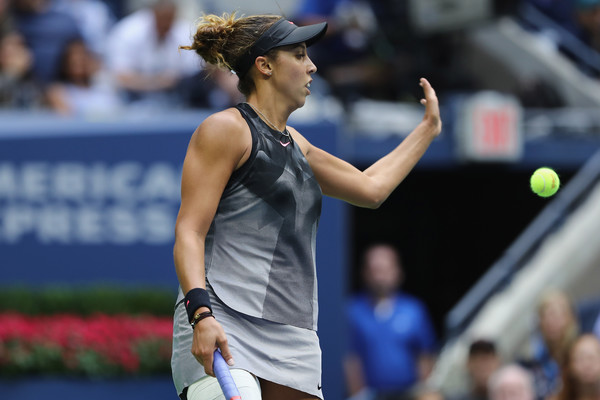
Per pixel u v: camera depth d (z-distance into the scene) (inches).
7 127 1312.7
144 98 1428.4
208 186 432.8
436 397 1084.5
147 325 1251.2
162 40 1438.2
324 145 1264.8
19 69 1397.6
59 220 1309.1
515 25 1722.4
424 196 1647.4
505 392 974.4
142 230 1294.3
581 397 925.8
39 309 1270.9
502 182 1640.0
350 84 1445.6
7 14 1408.7
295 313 447.8
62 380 1243.8
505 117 1430.9
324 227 1264.8
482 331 1316.4
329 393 1249.4
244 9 1696.6
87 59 1433.3
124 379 1243.8
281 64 455.5
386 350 1254.9
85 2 1483.8
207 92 1397.6
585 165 1494.8
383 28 1574.8
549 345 1029.8
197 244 429.1
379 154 1407.5
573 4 1758.1
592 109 1611.7
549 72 1651.1
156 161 1295.5
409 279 1656.0
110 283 1293.1
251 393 424.8
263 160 443.2
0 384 1245.7
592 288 1405.0
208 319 414.9
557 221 1446.9
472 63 1680.6
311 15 1503.4
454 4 1486.2
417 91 1540.4
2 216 1317.7
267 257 443.2
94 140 1304.1
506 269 1400.1
